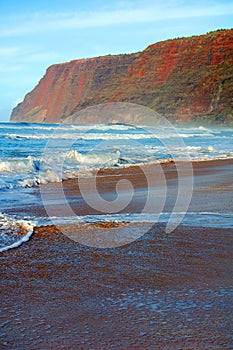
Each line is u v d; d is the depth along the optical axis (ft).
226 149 73.36
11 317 9.05
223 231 16.15
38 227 16.74
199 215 19.22
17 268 12.11
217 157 56.29
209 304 9.60
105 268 12.11
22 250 13.76
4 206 22.71
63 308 9.48
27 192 28.17
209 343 7.93
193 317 8.94
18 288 10.66
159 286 10.73
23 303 9.76
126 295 10.17
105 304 9.66
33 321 8.86
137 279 11.23
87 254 13.39
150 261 12.69
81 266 12.30
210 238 15.16
